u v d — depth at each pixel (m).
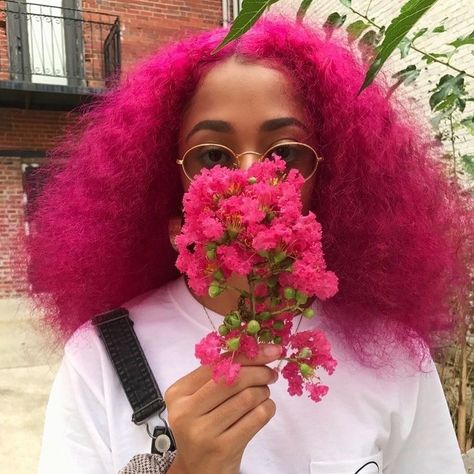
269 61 0.85
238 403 0.63
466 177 2.12
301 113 0.87
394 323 1.00
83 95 5.75
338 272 1.00
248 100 0.82
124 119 1.01
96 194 1.03
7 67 7.30
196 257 0.59
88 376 0.91
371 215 0.97
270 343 0.64
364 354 0.95
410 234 0.99
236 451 0.65
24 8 7.26
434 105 1.76
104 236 1.03
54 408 0.93
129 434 0.87
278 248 0.57
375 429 0.93
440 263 1.03
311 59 0.92
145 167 0.99
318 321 0.99
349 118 0.94
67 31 7.36
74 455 0.89
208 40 0.92
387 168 0.96
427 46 4.53
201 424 0.64
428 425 1.03
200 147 0.84
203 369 0.68
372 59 1.04
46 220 1.09
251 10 0.47
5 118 7.43
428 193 1.04
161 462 0.76
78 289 1.04
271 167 0.62
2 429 3.61
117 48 7.10
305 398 0.91
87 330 0.97
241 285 0.70
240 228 0.56
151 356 0.93
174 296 0.99
